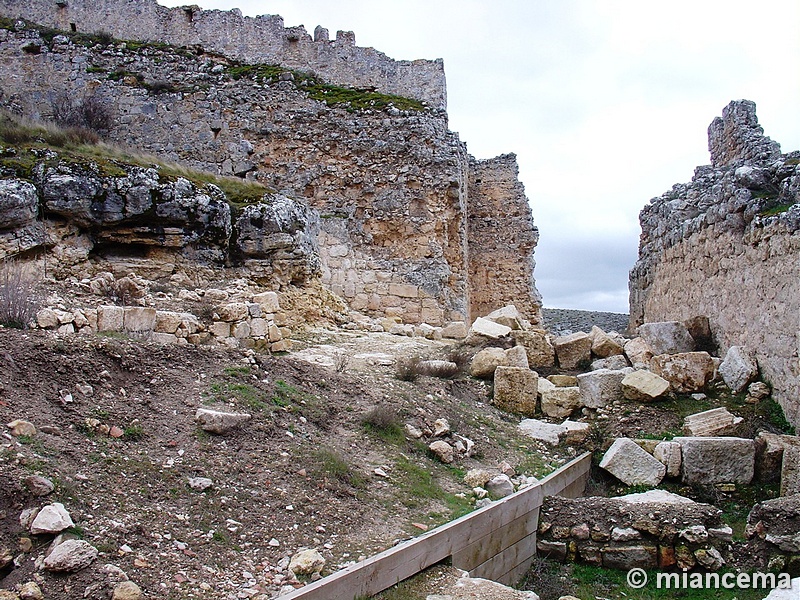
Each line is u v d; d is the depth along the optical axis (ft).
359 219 67.31
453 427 30.76
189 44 75.61
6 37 71.41
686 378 37.27
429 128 69.21
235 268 50.85
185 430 22.13
